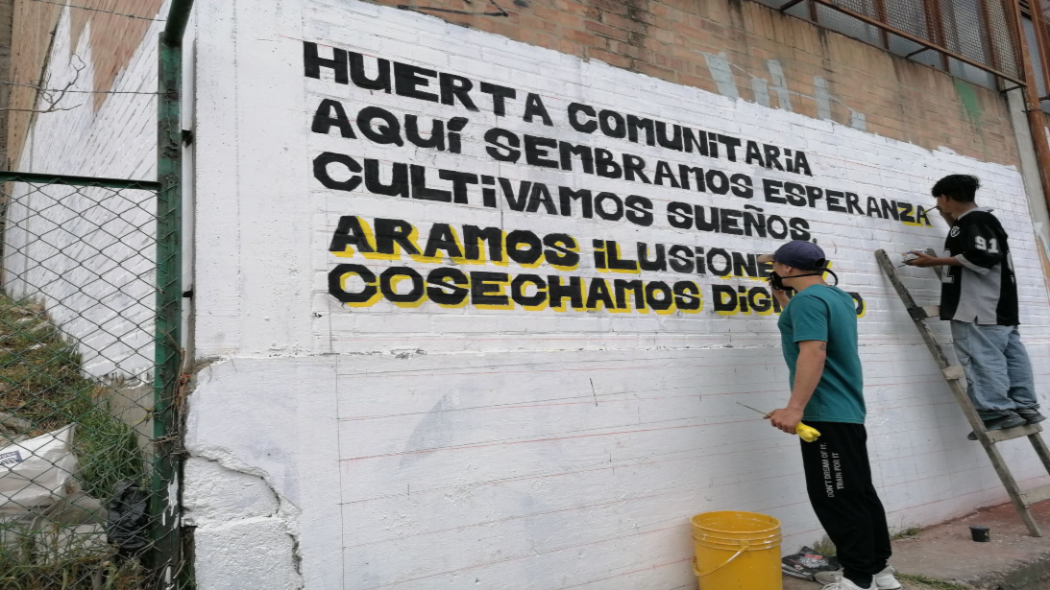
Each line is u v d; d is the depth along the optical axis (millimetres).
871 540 3236
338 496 2752
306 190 2883
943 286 4953
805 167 4656
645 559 3477
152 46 3445
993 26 6457
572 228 3543
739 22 4559
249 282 2717
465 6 3447
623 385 3549
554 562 3203
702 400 3824
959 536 4484
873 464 4496
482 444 3092
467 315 3162
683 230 3961
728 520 3568
